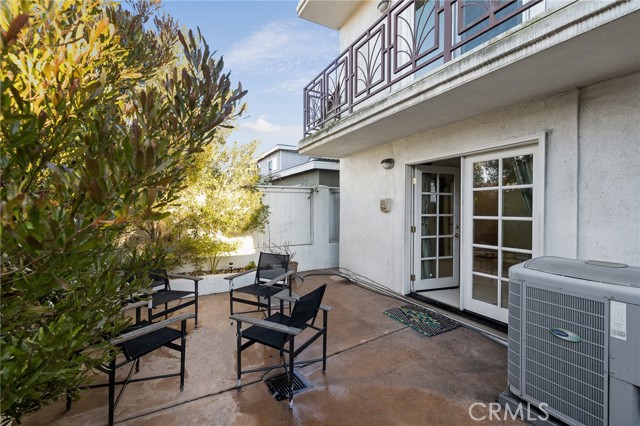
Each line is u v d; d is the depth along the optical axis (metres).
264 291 3.69
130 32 2.04
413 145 4.46
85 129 1.42
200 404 2.24
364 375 2.60
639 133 2.35
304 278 6.00
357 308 4.26
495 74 2.43
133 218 1.01
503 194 3.42
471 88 2.71
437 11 2.93
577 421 1.79
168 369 2.73
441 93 2.83
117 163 0.98
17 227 0.82
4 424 1.25
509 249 3.36
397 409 2.18
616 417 1.64
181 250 4.75
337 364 2.78
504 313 3.42
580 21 1.85
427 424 2.03
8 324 1.08
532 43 2.10
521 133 3.11
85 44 1.34
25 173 1.05
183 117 1.50
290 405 2.17
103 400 2.28
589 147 2.63
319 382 2.50
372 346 3.12
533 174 3.09
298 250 6.52
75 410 2.17
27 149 1.01
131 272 1.66
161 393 2.37
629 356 1.60
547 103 2.89
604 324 1.68
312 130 5.47
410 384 2.46
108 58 1.61
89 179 0.92
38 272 0.95
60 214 0.95
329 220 7.01
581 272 1.89
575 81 2.56
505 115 3.25
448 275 4.98
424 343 3.17
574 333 1.81
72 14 1.50
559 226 2.83
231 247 5.26
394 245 4.88
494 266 3.54
